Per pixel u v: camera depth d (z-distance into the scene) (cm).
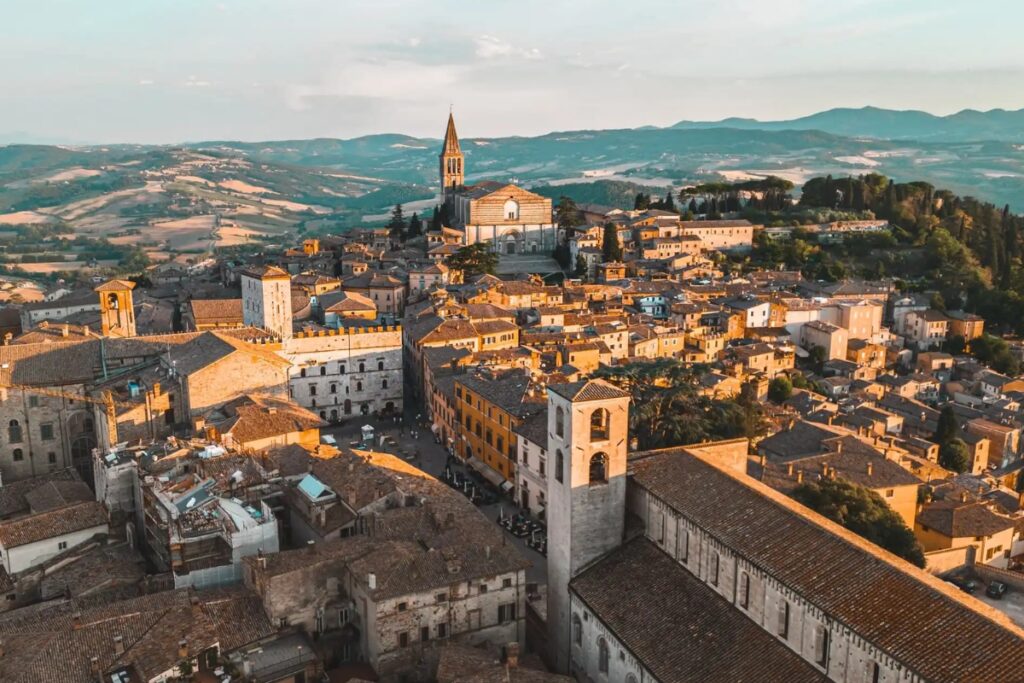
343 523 9419
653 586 7456
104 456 10700
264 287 16488
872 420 17425
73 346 13425
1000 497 13688
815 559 6194
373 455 11538
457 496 10281
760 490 7394
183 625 7262
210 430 11338
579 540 8038
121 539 9925
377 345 17512
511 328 19475
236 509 9112
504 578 8338
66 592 8556
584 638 7894
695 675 6362
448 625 8081
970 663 4909
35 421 12631
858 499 10144
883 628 5372
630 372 14625
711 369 18825
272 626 7719
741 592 6669
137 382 12888
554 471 8269
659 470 8162
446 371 16662
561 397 7950
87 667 6825
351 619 8219
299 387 16925
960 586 10538
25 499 10988
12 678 6600
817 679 5784
